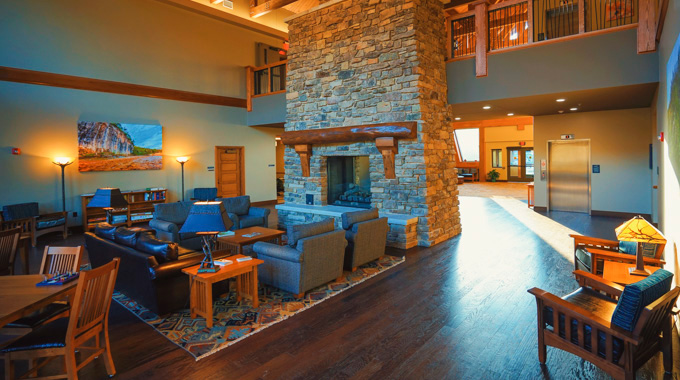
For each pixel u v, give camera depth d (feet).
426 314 11.45
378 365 8.69
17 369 9.04
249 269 11.94
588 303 8.77
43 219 23.09
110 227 14.25
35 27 23.98
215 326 10.87
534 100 21.45
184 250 12.95
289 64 25.48
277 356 9.17
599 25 25.50
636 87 17.75
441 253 18.52
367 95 21.34
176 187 31.68
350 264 15.69
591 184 28.58
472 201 38.60
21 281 9.13
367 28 21.21
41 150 24.53
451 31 22.12
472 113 27.22
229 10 34.12
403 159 20.42
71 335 7.46
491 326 10.59
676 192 10.57
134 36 28.63
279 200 43.42
